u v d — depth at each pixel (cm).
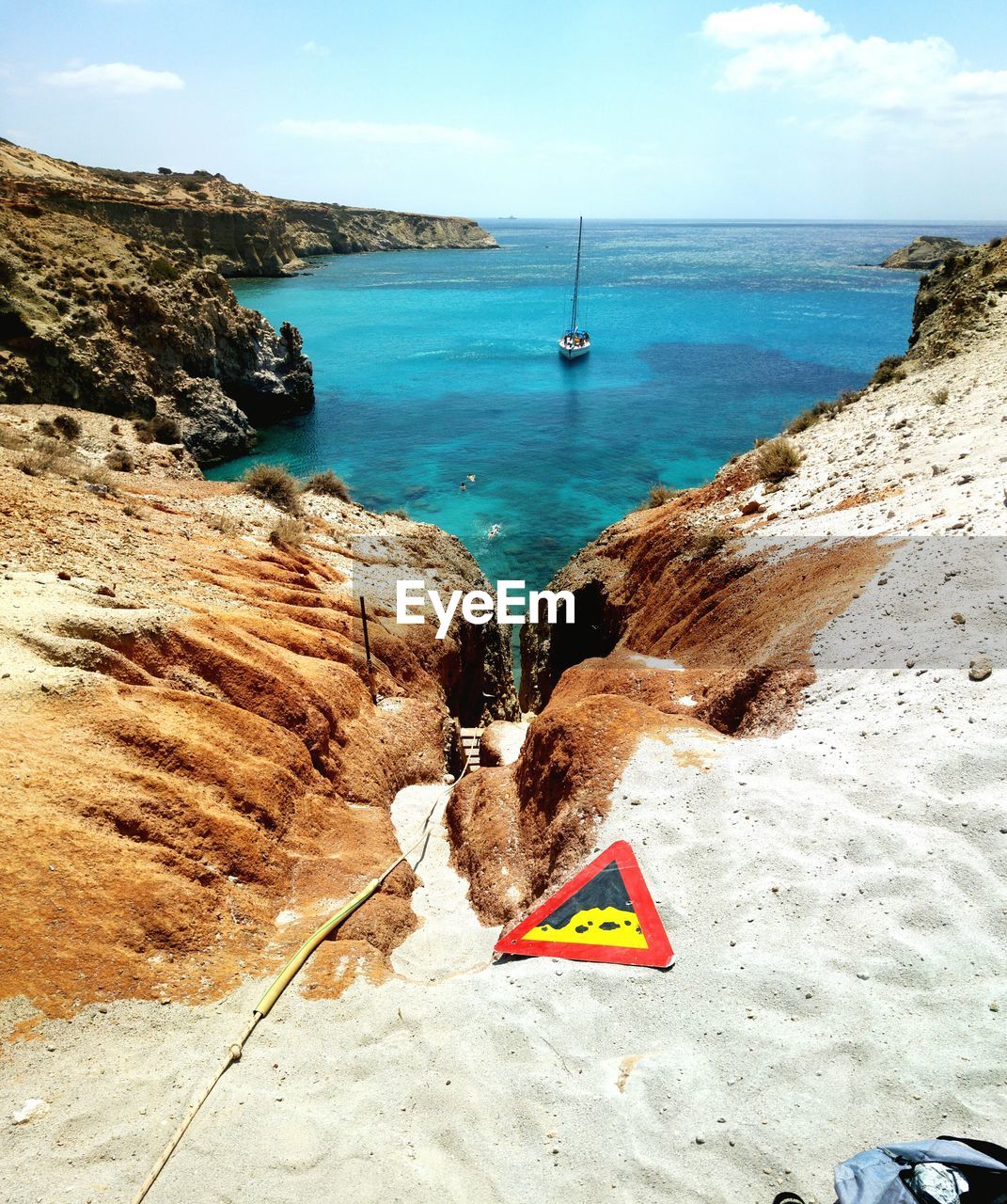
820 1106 435
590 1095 468
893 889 546
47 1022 523
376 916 755
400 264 18862
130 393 4150
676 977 538
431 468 4631
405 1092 488
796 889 572
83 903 600
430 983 653
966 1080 428
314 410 5859
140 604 1047
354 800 1074
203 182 17525
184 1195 422
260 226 14362
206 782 815
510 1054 506
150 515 1727
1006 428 1310
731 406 5816
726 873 608
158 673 943
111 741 772
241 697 1005
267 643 1193
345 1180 432
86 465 2227
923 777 618
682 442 5031
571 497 4194
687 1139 433
